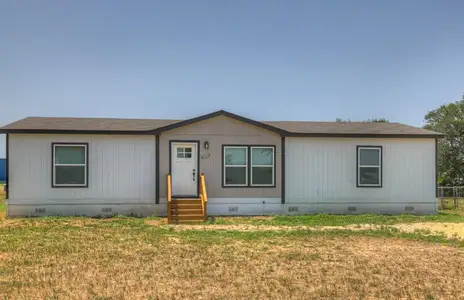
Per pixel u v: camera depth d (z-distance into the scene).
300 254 12.18
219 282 9.38
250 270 10.38
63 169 19.86
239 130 20.91
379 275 10.06
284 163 21.14
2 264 10.72
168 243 13.71
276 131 21.00
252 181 20.92
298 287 9.07
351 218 19.97
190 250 12.60
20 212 19.55
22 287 8.84
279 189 21.09
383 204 21.77
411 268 10.70
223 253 12.24
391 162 21.86
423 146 22.09
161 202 20.34
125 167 20.23
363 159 21.72
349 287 9.09
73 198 19.89
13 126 19.89
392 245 13.80
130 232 15.80
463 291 8.91
